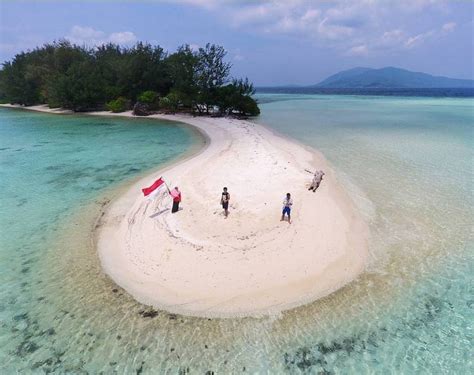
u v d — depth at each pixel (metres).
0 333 11.94
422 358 10.73
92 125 58.16
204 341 11.46
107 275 15.08
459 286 13.96
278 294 13.43
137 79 76.50
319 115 69.06
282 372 10.33
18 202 23.08
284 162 27.12
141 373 10.35
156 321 12.34
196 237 16.44
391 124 53.81
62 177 28.19
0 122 63.16
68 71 78.69
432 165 29.34
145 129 52.81
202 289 13.69
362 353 10.94
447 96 151.12
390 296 13.43
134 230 18.30
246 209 18.75
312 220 17.91
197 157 32.53
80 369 10.53
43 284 14.58
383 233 18.02
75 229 19.30
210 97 66.12
